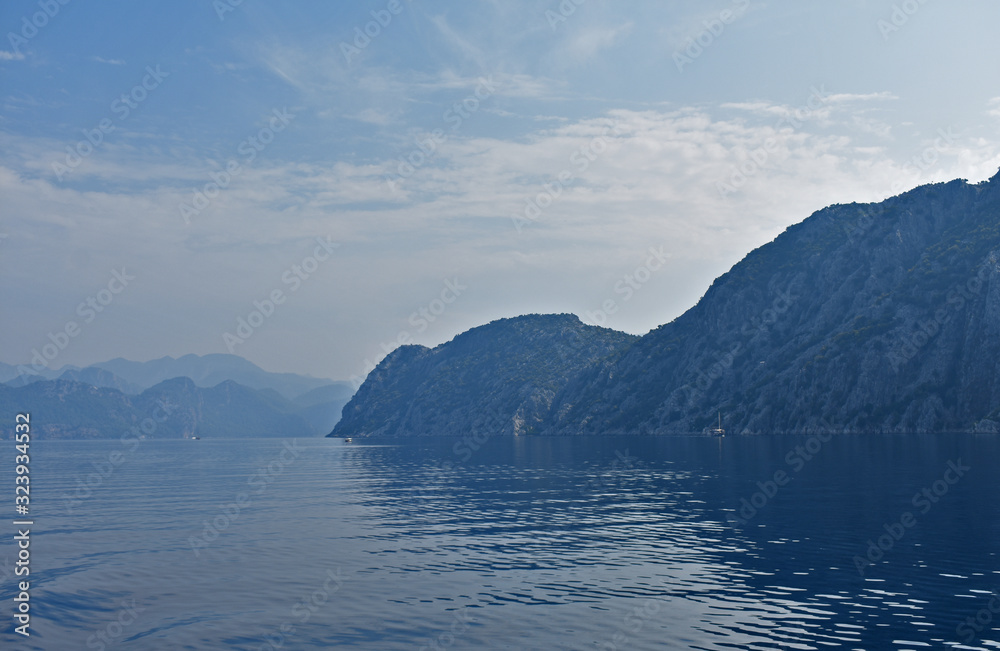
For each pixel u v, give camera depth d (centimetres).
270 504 6494
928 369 17850
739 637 2422
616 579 3269
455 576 3400
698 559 3653
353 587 3216
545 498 6656
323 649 2417
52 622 2775
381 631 2586
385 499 6825
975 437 14562
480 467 11531
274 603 2981
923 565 3369
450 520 5272
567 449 17175
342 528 4931
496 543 4259
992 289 17288
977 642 2330
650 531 4575
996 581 3064
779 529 4441
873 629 2470
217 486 8675
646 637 2448
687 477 8375
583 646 2377
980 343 17100
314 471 11538
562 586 3162
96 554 4078
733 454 12325
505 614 2755
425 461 13975
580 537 4416
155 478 10281
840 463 9212
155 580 3409
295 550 4109
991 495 5681
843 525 4506
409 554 3950
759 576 3241
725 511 5341
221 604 2980
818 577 3191
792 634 2441
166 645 2494
